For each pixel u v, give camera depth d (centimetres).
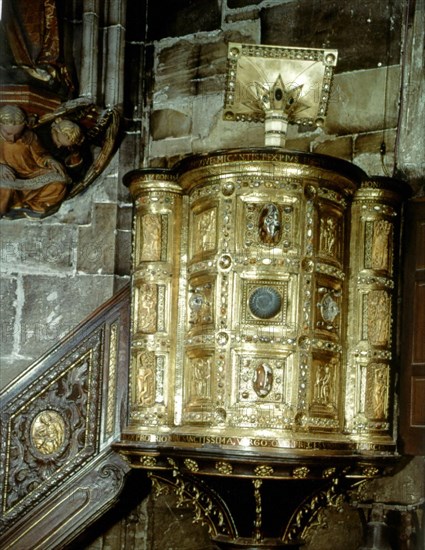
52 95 716
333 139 688
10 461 650
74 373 659
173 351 627
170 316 630
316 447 569
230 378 577
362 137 678
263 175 589
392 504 621
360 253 625
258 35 724
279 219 584
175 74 748
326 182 599
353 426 608
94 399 655
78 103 711
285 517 593
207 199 607
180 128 739
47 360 659
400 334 636
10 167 705
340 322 612
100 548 700
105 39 739
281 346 577
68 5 736
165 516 711
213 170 600
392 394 628
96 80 729
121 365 656
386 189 626
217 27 738
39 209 714
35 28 718
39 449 652
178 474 604
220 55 734
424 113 663
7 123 692
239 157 588
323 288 599
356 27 689
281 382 576
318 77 616
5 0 712
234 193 592
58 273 722
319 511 615
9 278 716
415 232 638
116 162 739
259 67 613
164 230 639
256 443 560
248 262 583
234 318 582
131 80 754
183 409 613
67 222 728
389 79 674
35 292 718
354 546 678
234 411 572
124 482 646
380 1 683
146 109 754
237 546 596
